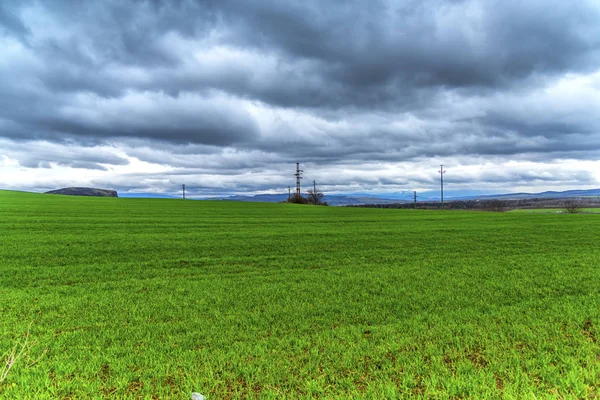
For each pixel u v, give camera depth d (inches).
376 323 309.7
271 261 638.5
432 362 228.1
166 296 401.1
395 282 466.0
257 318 319.3
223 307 358.3
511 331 277.6
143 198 3161.9
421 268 565.3
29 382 205.3
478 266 576.7
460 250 754.8
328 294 408.2
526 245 817.5
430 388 195.2
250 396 190.9
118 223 1279.5
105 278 502.6
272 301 379.9
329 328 297.1
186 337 275.3
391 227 1280.8
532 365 220.1
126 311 343.6
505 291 414.0
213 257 676.1
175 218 1552.7
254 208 2504.9
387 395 189.8
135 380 211.2
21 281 477.4
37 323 307.4
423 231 1134.4
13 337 273.9
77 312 339.0
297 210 2439.7
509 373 208.4
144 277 513.3
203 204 2760.8
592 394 186.7
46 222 1223.5
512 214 2143.2
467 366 219.9
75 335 278.8
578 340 255.6
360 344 257.8
